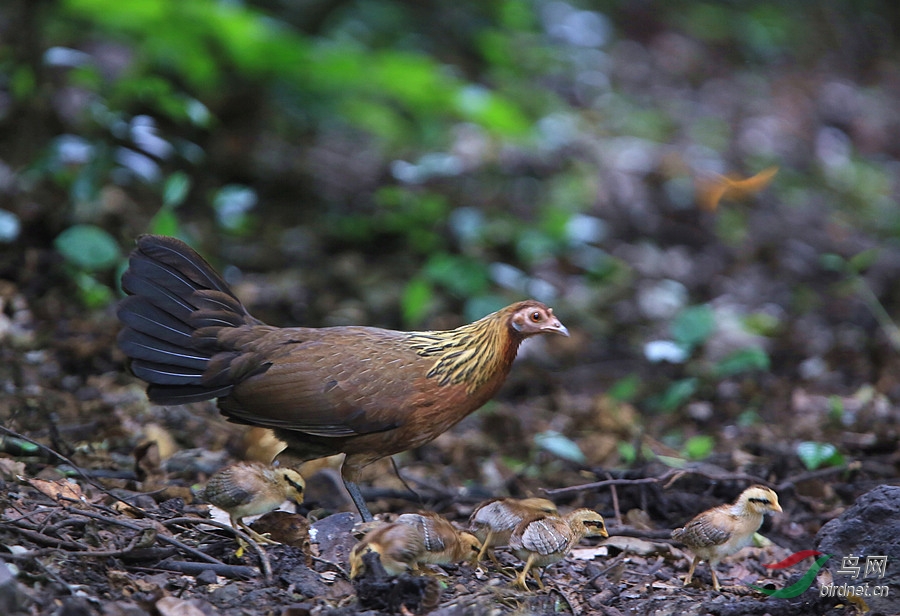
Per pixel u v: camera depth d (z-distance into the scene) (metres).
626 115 24.06
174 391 7.50
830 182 24.08
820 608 6.52
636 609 6.75
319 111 19.62
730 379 13.74
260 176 18.12
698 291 17.61
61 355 11.19
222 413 7.70
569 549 6.71
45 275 12.70
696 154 22.66
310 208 17.92
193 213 16.03
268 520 7.11
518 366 13.84
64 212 13.56
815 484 9.38
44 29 16.19
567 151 21.22
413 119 20.97
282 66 17.20
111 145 15.00
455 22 23.36
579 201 19.39
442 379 7.51
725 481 9.32
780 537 8.58
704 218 20.20
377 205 18.09
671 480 8.73
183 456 9.29
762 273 18.52
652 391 13.27
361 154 20.08
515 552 6.73
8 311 11.83
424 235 16.92
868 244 20.73
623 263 17.72
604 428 11.52
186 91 17.56
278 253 16.39
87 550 6.51
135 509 7.22
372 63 17.97
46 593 5.81
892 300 17.69
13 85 15.56
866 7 34.69
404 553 6.32
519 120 18.33
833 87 29.58
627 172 21.14
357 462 7.67
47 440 8.98
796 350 14.95
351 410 7.37
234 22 16.20
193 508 7.71
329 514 8.36
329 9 21.41
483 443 11.16
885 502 7.00
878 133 27.78
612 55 27.33
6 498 6.94
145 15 15.69
